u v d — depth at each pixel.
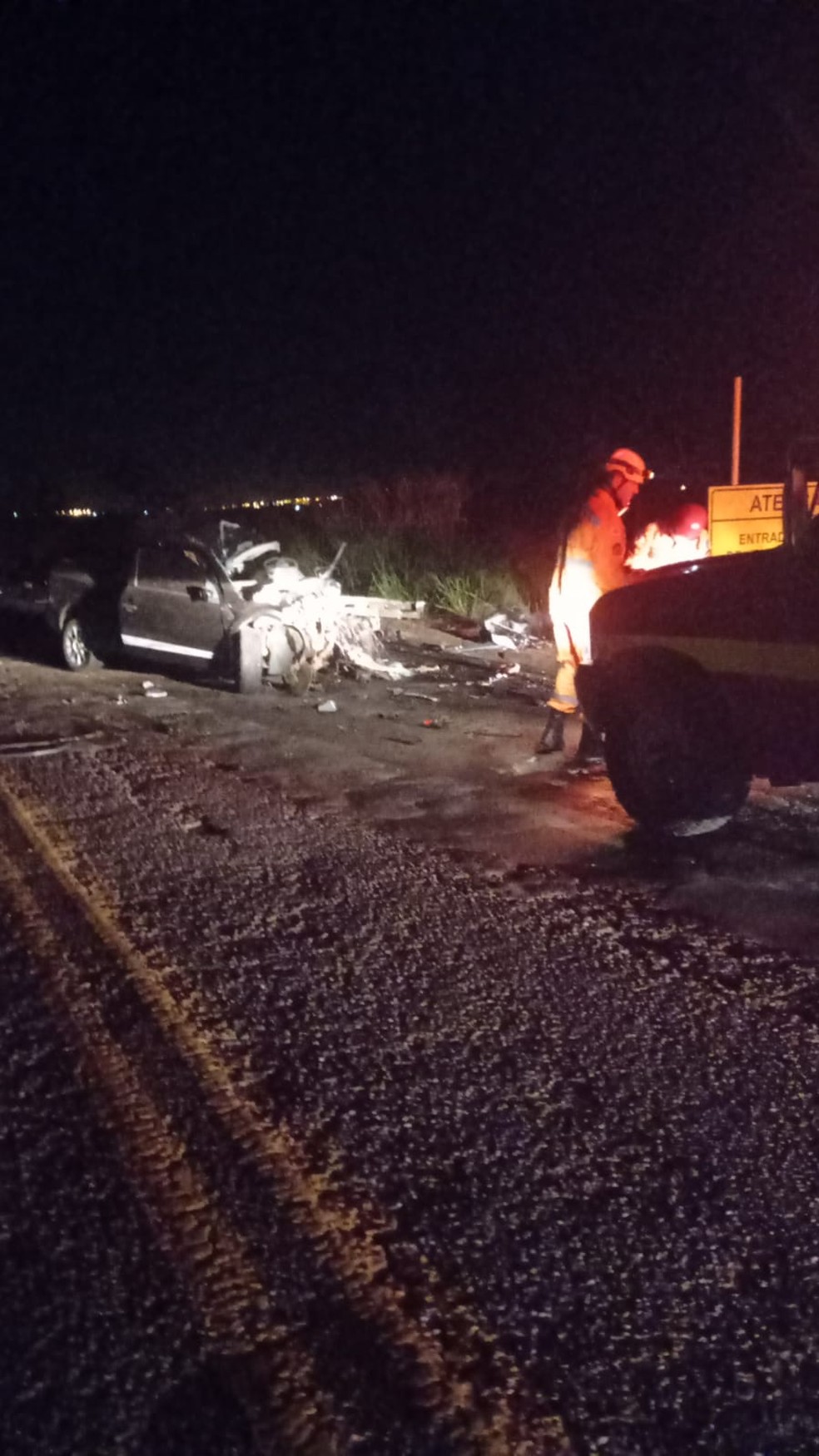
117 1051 4.75
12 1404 3.01
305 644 12.46
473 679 13.30
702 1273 3.49
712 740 7.25
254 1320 3.30
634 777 7.46
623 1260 3.54
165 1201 3.82
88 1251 3.58
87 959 5.60
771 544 11.60
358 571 20.02
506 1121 4.27
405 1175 3.96
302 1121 4.27
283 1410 3.00
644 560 9.48
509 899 6.43
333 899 6.40
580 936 5.91
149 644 12.95
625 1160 4.04
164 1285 3.44
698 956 5.67
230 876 6.74
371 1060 4.69
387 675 13.27
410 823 7.82
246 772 9.14
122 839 7.40
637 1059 4.70
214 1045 4.80
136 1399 3.03
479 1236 3.65
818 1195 3.85
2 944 5.76
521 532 21.38
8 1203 3.81
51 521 15.79
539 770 9.24
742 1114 4.31
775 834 7.64
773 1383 3.10
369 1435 2.93
